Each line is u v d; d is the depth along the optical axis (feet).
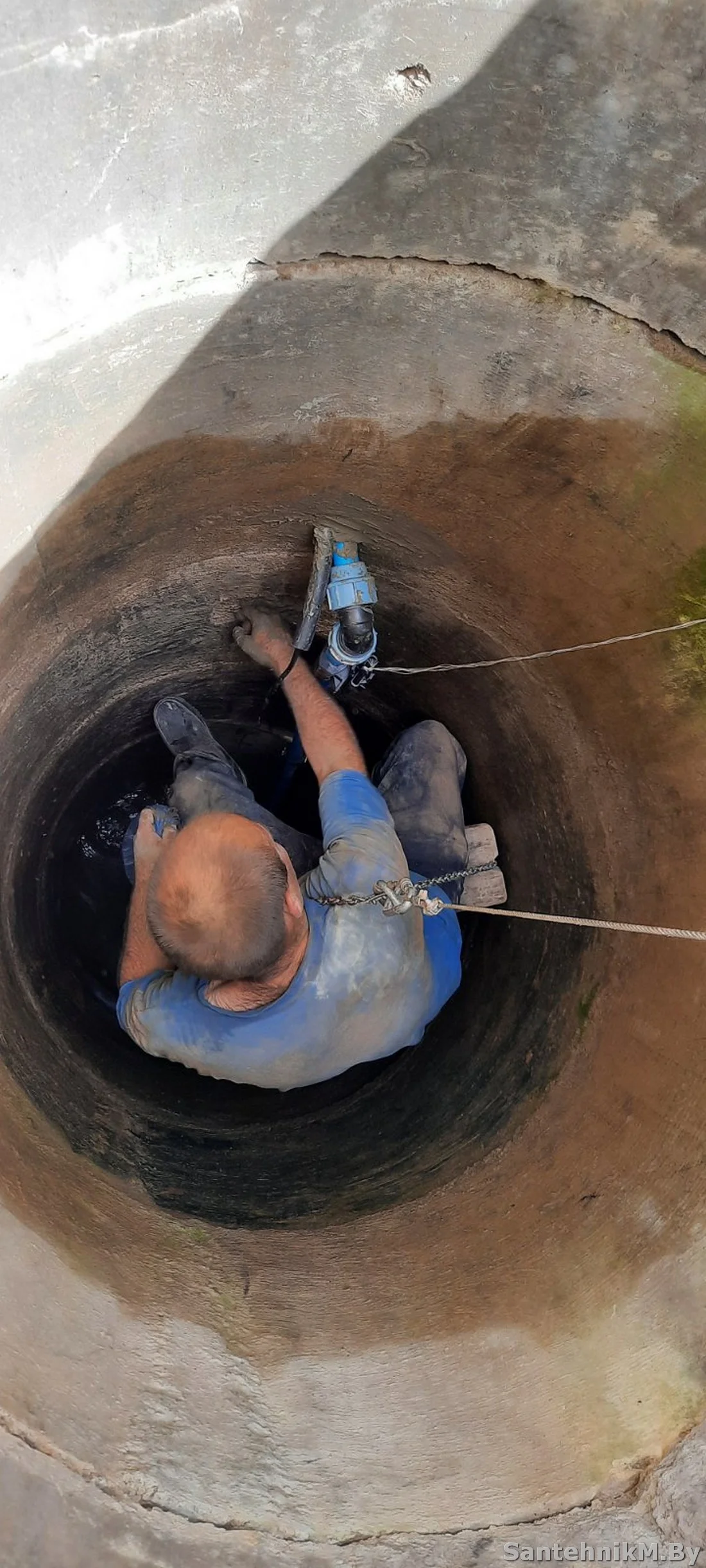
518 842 8.02
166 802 8.68
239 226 4.75
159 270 4.80
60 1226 5.20
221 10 4.02
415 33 4.11
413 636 7.70
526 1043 7.34
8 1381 4.21
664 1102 5.82
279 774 8.95
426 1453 4.70
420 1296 5.66
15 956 7.26
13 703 6.48
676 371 4.92
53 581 6.01
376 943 5.86
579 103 4.23
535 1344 5.20
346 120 4.41
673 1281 5.08
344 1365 5.16
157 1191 6.40
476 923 8.43
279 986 5.58
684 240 4.49
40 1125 6.13
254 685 8.44
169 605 7.20
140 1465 4.25
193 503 6.26
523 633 6.89
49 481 5.35
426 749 8.03
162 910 5.25
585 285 4.83
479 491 6.07
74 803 8.16
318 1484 4.48
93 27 4.01
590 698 6.67
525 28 4.06
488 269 4.91
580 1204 5.85
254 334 5.19
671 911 6.28
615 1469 4.52
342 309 5.13
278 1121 7.97
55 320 4.74
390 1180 7.00
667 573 5.64
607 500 5.62
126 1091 7.58
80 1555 3.98
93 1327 4.73
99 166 4.38
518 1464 4.63
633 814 6.66
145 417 5.41
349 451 6.02
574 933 7.29
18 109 4.13
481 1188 6.52
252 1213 6.53
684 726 5.98
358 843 6.05
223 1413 4.67
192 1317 5.18
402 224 4.78
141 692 7.99
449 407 5.58
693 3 3.83
